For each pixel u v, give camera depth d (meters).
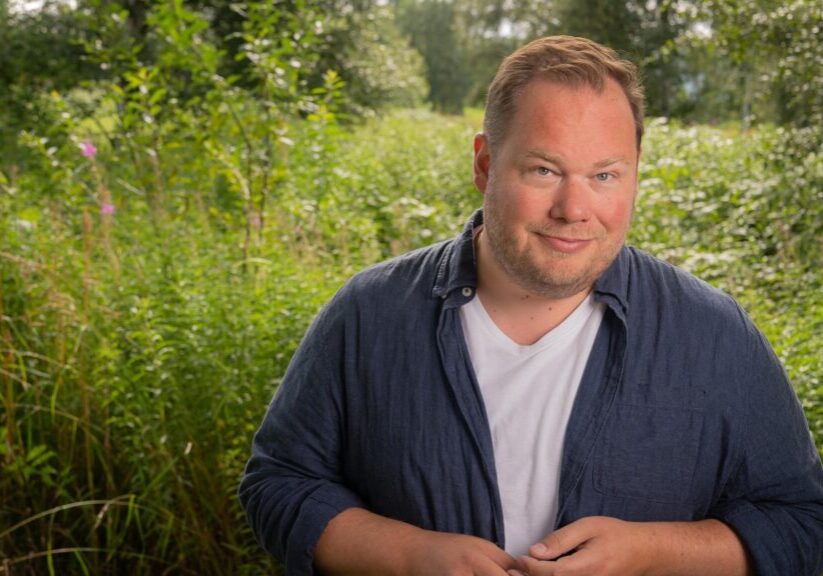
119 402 3.36
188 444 3.15
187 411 3.24
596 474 1.36
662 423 1.36
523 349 1.38
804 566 1.40
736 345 1.38
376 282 1.47
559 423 1.36
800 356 3.25
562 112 1.25
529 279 1.30
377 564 1.38
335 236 5.10
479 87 33.72
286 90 5.53
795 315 4.09
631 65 1.32
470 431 1.37
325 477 1.52
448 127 16.69
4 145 10.07
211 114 5.66
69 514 3.46
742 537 1.38
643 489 1.37
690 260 4.82
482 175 1.41
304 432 1.50
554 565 1.29
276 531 1.48
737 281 4.75
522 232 1.28
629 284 1.39
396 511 1.44
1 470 3.44
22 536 3.40
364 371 1.43
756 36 7.12
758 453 1.40
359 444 1.45
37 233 4.44
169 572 3.33
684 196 6.89
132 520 3.38
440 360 1.39
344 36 14.16
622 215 1.29
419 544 1.36
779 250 5.36
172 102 6.19
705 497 1.41
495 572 1.30
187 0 11.62
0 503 3.41
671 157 8.60
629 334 1.36
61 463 3.44
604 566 1.31
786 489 1.42
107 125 8.82
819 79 7.07
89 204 5.59
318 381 1.49
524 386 1.38
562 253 1.27
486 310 1.41
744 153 8.67
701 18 7.36
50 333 3.65
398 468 1.41
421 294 1.43
